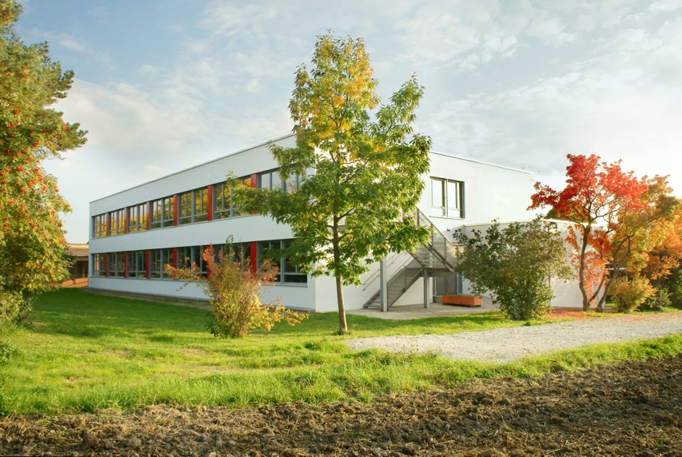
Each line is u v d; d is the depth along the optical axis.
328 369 7.71
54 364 8.52
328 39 13.28
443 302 24.11
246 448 4.57
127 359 9.35
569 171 19.66
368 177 12.30
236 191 13.16
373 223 12.17
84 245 53.38
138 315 19.17
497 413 5.79
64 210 10.93
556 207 20.31
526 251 16.91
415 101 13.30
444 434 5.07
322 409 5.84
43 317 17.05
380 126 13.30
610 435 5.12
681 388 7.07
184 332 13.73
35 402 5.68
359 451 4.56
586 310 20.61
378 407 5.98
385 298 20.77
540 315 16.88
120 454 4.32
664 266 22.44
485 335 12.45
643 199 19.84
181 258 29.70
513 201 30.08
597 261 20.97
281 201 12.66
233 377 7.24
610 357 9.29
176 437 4.79
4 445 4.45
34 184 9.52
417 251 21.50
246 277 13.16
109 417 5.29
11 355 8.87
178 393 6.16
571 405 6.17
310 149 13.02
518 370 7.97
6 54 17.48
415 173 13.20
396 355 8.88
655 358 9.44
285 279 21.78
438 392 6.70
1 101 9.91
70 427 4.95
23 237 12.07
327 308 20.53
